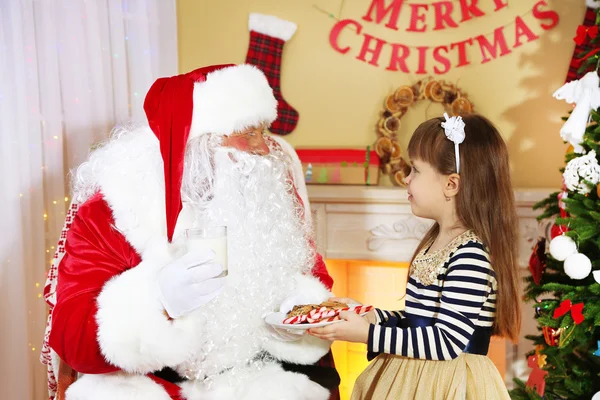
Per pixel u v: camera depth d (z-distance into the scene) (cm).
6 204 202
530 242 236
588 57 185
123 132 158
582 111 175
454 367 142
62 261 139
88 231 140
